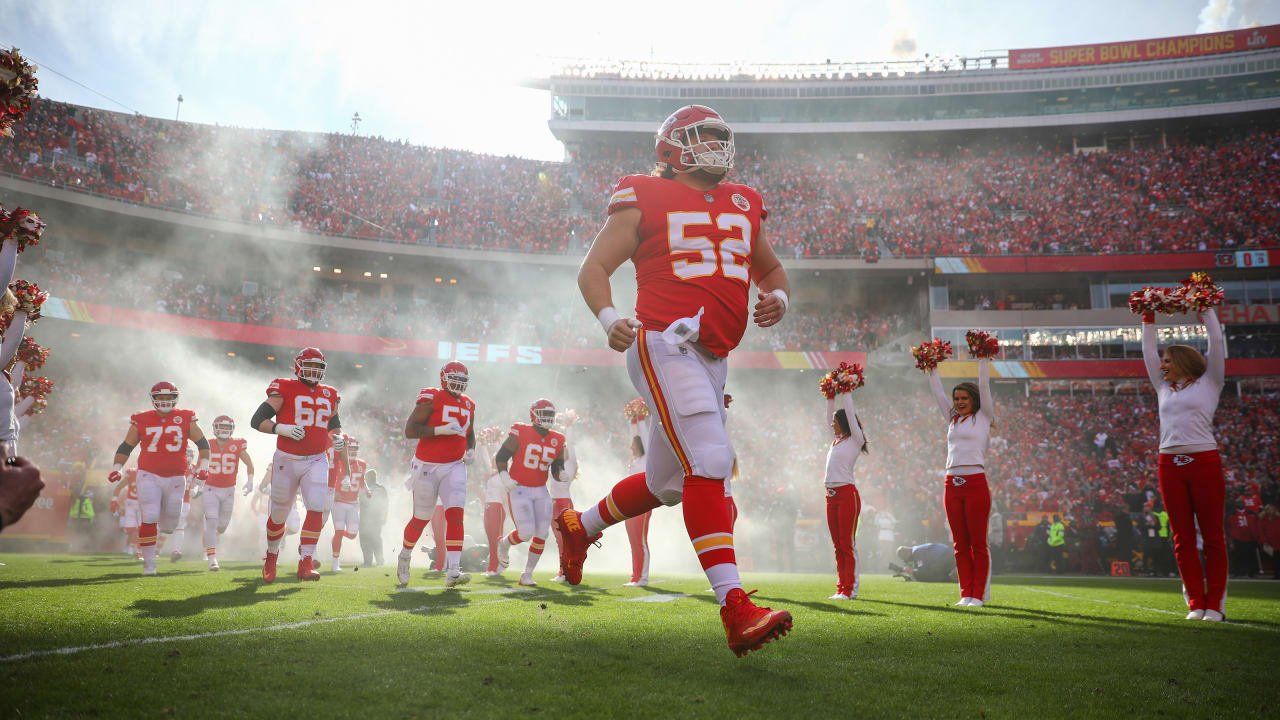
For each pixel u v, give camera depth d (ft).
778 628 8.96
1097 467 96.94
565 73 162.40
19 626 11.91
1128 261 119.14
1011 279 127.75
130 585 21.09
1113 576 60.59
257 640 10.95
